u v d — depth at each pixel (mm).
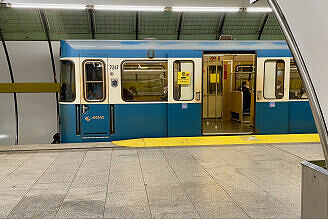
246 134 8984
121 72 8117
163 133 8445
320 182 2133
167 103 8375
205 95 11758
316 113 2023
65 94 7988
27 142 12055
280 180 5039
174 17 11734
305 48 2047
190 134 8539
